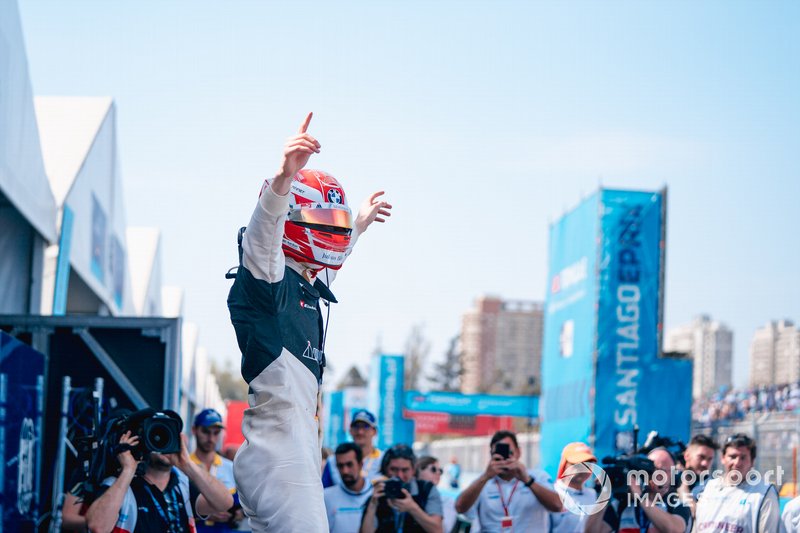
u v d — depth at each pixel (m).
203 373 31.42
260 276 3.38
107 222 13.77
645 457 6.86
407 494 7.54
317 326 3.64
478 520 7.82
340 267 3.69
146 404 8.99
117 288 15.02
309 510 3.35
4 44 8.02
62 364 9.12
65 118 12.69
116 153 14.23
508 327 137.62
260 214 3.30
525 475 7.52
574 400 17.20
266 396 3.41
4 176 8.23
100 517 5.20
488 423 36.09
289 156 3.20
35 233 10.44
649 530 6.72
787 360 81.44
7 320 8.95
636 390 16.30
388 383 26.31
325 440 32.78
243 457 3.42
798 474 13.62
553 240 19.00
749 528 6.58
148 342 9.09
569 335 17.73
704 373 101.06
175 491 5.73
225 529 7.84
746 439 6.74
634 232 16.47
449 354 83.62
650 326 16.44
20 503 7.42
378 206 4.25
